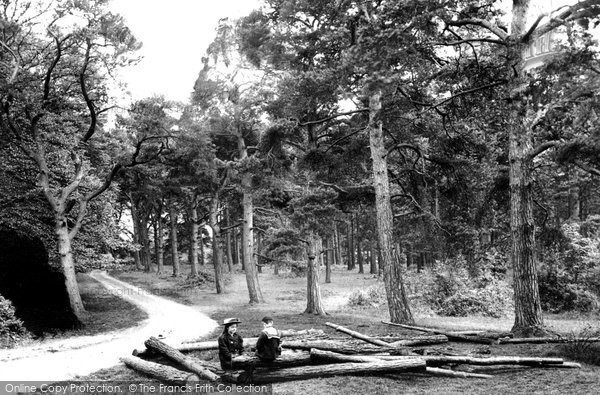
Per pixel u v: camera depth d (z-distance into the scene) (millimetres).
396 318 18844
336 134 24281
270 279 52125
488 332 14977
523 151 14883
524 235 14828
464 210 22125
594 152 11539
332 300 34625
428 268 30047
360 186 23312
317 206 21750
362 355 11531
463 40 14836
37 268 21625
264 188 28609
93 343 16641
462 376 10531
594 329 18156
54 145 27312
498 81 15328
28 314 19531
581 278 28484
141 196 49719
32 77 24094
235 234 70062
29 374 11484
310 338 13680
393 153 25016
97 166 32500
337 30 18750
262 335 10492
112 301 32344
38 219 27141
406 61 13711
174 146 28109
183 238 61219
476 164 20281
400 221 25000
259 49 25656
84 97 25188
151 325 21719
